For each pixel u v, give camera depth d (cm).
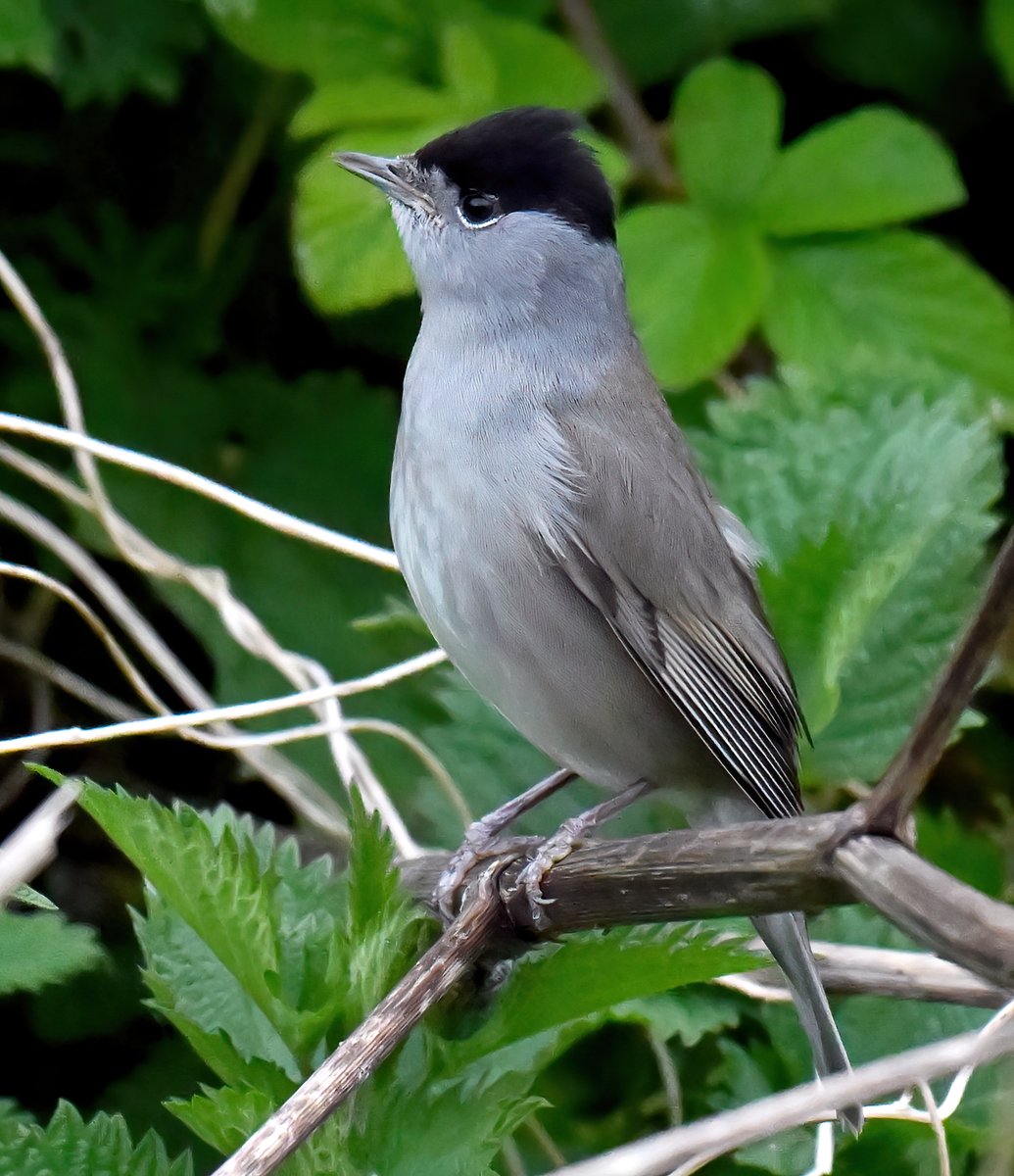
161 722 664
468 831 718
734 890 492
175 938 547
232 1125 484
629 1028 777
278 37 868
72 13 876
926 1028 713
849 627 692
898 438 788
